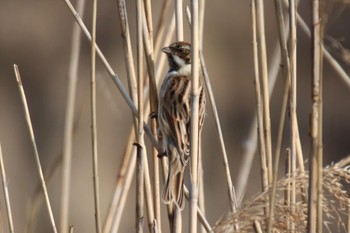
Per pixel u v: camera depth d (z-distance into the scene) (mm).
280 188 8672
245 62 25609
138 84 8945
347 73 11172
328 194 8617
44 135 24953
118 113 22812
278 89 24203
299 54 24859
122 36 9227
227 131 24578
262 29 9875
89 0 25484
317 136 8133
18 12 25719
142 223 9141
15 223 23125
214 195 23031
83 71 24344
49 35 25703
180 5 9445
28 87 25375
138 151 9078
